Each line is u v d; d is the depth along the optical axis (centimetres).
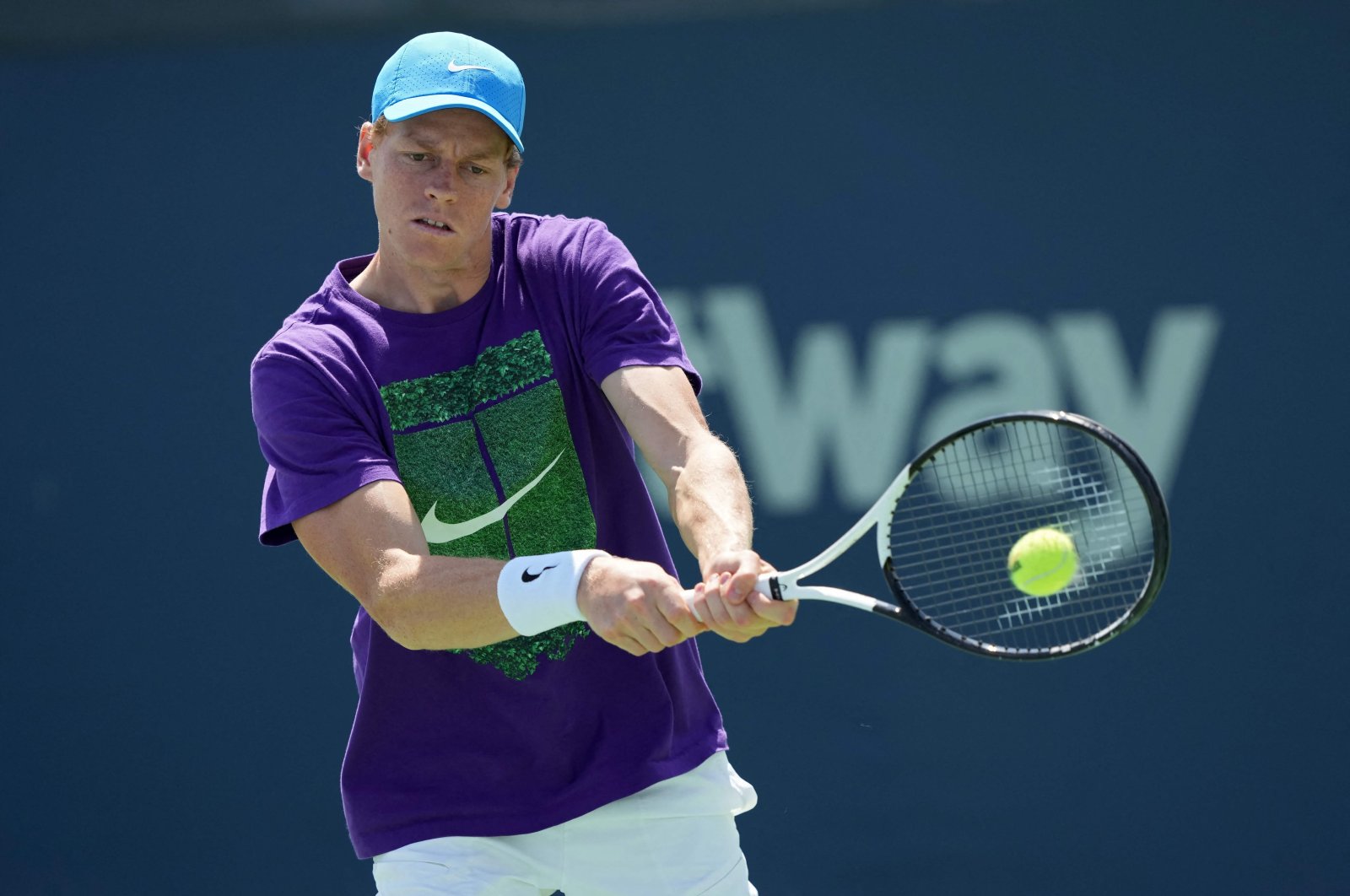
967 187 2145
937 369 2125
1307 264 2083
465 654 1002
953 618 1568
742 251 2173
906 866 2061
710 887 1045
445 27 2250
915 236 2148
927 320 2131
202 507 2236
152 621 2225
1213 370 2083
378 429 999
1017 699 2075
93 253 2284
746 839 2086
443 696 1010
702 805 1045
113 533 2242
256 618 2212
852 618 2108
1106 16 2142
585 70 2223
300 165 2272
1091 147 2130
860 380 2136
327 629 2202
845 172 2170
